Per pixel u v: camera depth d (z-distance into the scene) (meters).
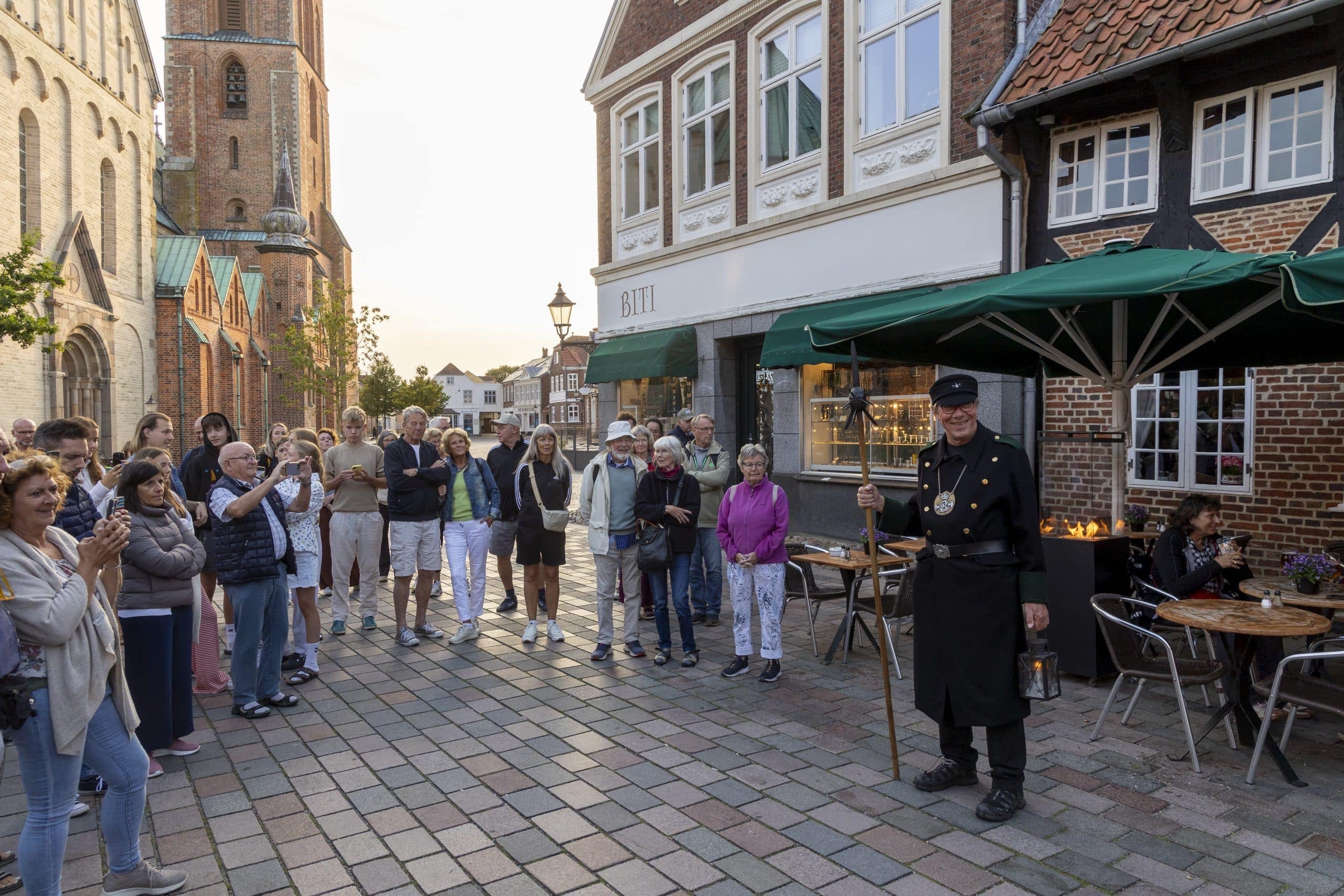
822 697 5.56
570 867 3.46
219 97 48.06
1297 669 5.24
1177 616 4.48
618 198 15.63
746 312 12.49
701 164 13.59
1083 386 8.68
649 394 15.31
